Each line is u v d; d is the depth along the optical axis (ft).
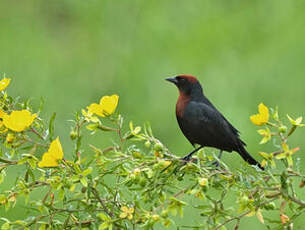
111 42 52.37
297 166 16.96
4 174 17.52
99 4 53.93
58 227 17.42
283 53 48.44
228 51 50.11
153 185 16.72
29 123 17.17
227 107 45.83
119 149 17.72
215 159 18.88
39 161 17.06
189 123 27.37
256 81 47.65
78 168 16.43
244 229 35.19
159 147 17.42
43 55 49.65
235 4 53.78
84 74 50.21
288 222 16.92
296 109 46.14
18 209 31.73
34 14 54.03
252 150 43.09
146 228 15.98
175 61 49.90
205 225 16.11
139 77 49.14
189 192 16.69
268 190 16.78
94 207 17.29
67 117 46.21
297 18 51.11
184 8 52.90
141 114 47.26
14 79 47.60
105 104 17.87
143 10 53.21
